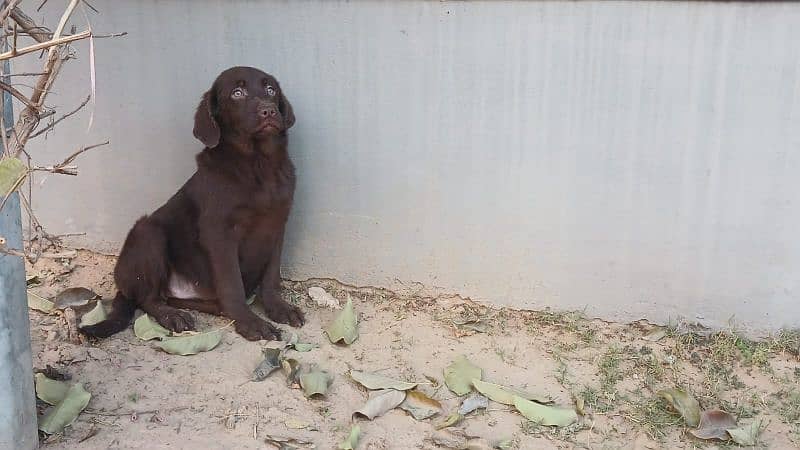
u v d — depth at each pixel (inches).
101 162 81.6
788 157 71.4
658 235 74.2
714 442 64.9
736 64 70.5
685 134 72.2
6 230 57.1
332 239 79.4
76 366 68.4
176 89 79.0
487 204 76.0
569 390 69.1
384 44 74.7
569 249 75.6
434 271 78.1
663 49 71.1
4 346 57.4
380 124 76.2
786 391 69.2
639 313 75.7
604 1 70.9
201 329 74.5
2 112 53.8
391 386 67.5
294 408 66.0
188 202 76.2
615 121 72.7
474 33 73.1
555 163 74.2
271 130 71.7
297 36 76.1
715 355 72.2
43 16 79.1
